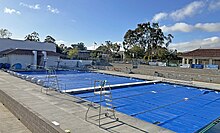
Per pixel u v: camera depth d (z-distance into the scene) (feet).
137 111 31.35
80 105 25.16
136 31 169.27
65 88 47.03
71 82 58.70
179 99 41.19
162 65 95.45
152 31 165.27
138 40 170.71
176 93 47.73
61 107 23.82
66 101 27.14
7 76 54.70
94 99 36.78
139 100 39.01
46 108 23.07
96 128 17.31
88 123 18.47
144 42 169.58
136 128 17.75
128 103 36.29
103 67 102.58
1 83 41.27
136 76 73.61
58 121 18.65
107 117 20.58
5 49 107.45
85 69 97.91
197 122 26.58
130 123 19.01
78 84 55.06
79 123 18.37
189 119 27.81
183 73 75.25
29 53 97.25
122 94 43.98
